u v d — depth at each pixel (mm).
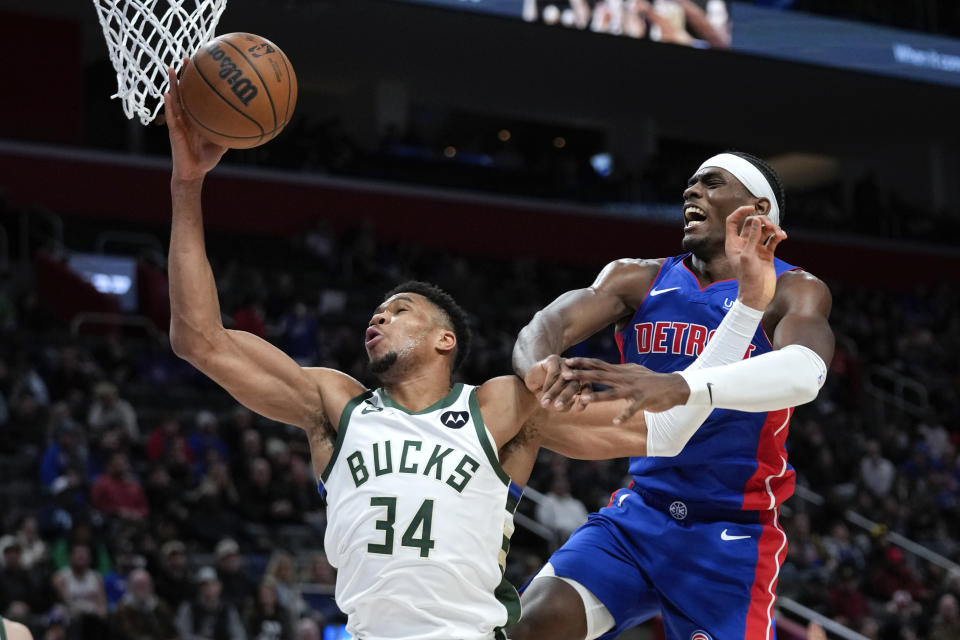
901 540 13680
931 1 21109
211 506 10508
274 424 12891
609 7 17984
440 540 3227
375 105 21734
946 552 14227
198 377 13844
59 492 9797
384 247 18828
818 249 22234
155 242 17453
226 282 15883
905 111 23438
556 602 4020
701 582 4066
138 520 9695
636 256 21469
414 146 20938
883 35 20438
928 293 22219
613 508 4289
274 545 10484
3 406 11547
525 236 20719
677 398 3236
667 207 21953
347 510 3297
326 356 14406
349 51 20172
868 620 11172
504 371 14938
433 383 3486
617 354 16406
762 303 3443
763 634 4035
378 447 3326
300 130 19719
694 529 4105
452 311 3592
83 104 18000
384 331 3482
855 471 15398
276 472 11328
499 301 18562
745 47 19094
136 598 8633
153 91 3691
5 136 17375
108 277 15797
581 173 21938
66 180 17484
